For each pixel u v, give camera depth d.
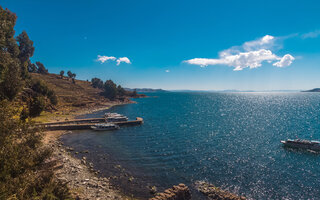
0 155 15.77
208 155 42.38
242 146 49.97
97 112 121.94
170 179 30.55
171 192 25.09
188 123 86.12
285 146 50.09
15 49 81.75
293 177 32.12
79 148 44.72
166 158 39.84
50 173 18.66
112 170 32.69
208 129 72.75
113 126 69.56
